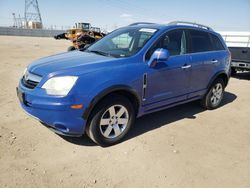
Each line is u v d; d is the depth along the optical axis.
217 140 4.12
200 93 5.11
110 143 3.66
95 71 3.32
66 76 3.17
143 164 3.28
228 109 5.80
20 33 45.84
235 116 5.34
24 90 3.41
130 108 3.75
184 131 4.38
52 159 3.27
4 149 3.40
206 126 4.67
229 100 6.64
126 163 3.28
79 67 3.32
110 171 3.09
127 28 4.82
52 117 3.18
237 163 3.46
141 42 4.06
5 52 15.12
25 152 3.38
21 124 4.23
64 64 3.48
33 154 3.35
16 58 12.55
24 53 15.12
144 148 3.68
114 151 3.54
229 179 3.10
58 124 3.21
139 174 3.07
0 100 5.40
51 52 16.47
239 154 3.71
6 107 4.99
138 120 4.75
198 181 3.02
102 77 3.33
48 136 3.86
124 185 2.86
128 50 4.01
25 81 3.58
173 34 4.40
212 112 5.51
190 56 4.60
